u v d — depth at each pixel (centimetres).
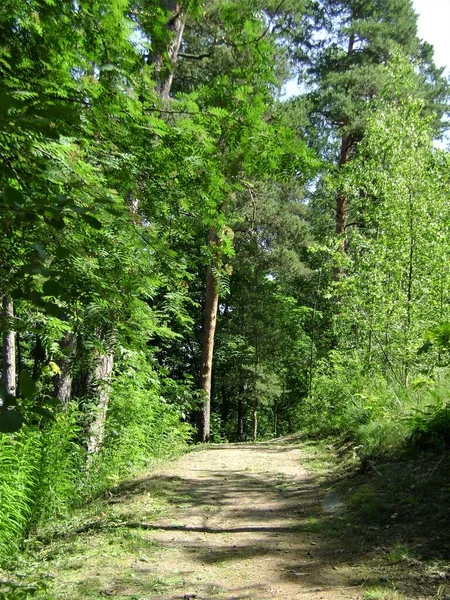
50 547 544
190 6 455
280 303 2627
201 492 729
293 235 2166
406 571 397
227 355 2614
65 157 324
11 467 620
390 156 1215
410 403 896
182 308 862
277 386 2594
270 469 908
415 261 1157
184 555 485
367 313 1181
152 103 411
